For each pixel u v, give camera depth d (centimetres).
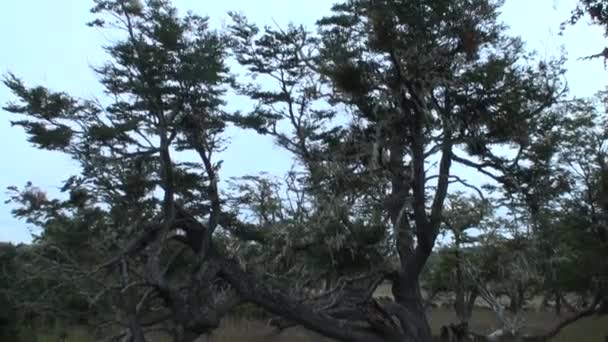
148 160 3075
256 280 3025
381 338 3103
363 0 2991
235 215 3095
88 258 3130
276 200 3105
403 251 3067
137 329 2897
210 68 2994
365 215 2920
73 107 3136
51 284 3108
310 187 2991
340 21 3212
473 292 3725
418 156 2912
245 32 3366
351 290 3086
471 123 2881
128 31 3108
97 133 3020
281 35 3362
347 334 3075
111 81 3108
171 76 3014
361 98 2892
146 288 2992
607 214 4003
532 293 4566
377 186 2947
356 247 2880
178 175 3080
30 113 3069
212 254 3006
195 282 2958
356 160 2959
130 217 3116
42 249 3066
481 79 2778
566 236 3900
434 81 2798
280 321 3278
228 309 3006
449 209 3170
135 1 3086
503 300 4519
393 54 2805
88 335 3750
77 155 3098
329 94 3384
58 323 3475
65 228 3136
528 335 3500
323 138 3234
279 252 2994
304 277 3023
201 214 3103
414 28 2820
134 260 3036
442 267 3484
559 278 4003
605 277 3978
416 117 2848
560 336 4738
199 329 2956
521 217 3169
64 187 3153
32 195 3359
